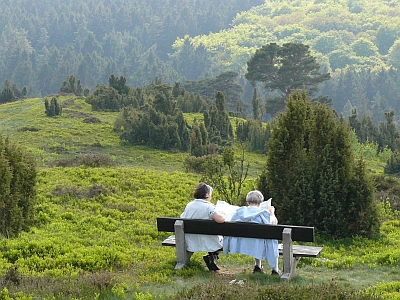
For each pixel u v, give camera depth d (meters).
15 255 11.80
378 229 15.05
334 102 179.25
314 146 15.41
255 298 7.75
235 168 36.81
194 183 23.75
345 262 11.82
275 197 15.58
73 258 11.19
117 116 55.34
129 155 41.97
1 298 8.31
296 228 9.64
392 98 176.38
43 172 23.97
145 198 20.25
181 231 10.35
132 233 15.05
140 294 8.54
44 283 9.12
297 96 16.11
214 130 51.88
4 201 13.68
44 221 16.09
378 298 7.89
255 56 90.94
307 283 9.50
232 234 10.03
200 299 7.75
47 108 55.91
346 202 14.96
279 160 15.61
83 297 8.39
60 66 197.38
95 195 19.80
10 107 64.31
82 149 42.31
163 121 46.94
